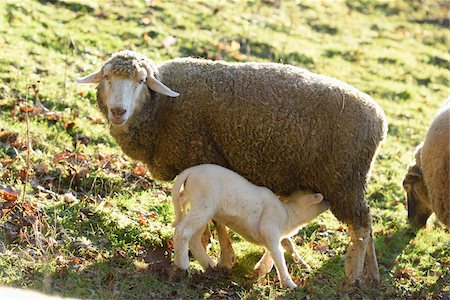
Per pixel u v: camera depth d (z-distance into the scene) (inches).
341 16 956.6
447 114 382.3
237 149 364.5
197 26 781.9
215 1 883.4
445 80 801.6
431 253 440.8
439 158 380.5
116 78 354.9
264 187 362.3
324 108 361.1
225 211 347.3
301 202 365.4
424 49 882.8
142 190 447.8
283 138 360.5
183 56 697.0
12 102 516.1
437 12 1023.6
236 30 789.9
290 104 361.7
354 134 359.9
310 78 370.3
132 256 363.6
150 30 734.5
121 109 349.7
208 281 343.9
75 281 320.5
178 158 369.7
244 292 341.1
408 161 580.4
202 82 369.1
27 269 325.7
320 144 361.1
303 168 364.8
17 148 456.1
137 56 362.9
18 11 695.1
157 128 370.9
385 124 374.3
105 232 377.4
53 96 546.0
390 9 1020.5
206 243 373.7
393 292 366.0
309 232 436.5
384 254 430.9
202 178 342.0
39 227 362.0
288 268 382.9
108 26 725.9
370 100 370.3
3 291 293.0
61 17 719.7
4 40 624.7
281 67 374.3
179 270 341.4
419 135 644.1
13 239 351.3
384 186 529.3
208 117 365.1
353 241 371.6
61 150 472.1
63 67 605.0
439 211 388.5
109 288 320.5
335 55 799.7
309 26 891.4
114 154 483.8
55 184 424.5
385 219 482.9
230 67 373.7
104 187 437.1
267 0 945.5
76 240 360.5
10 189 391.2
